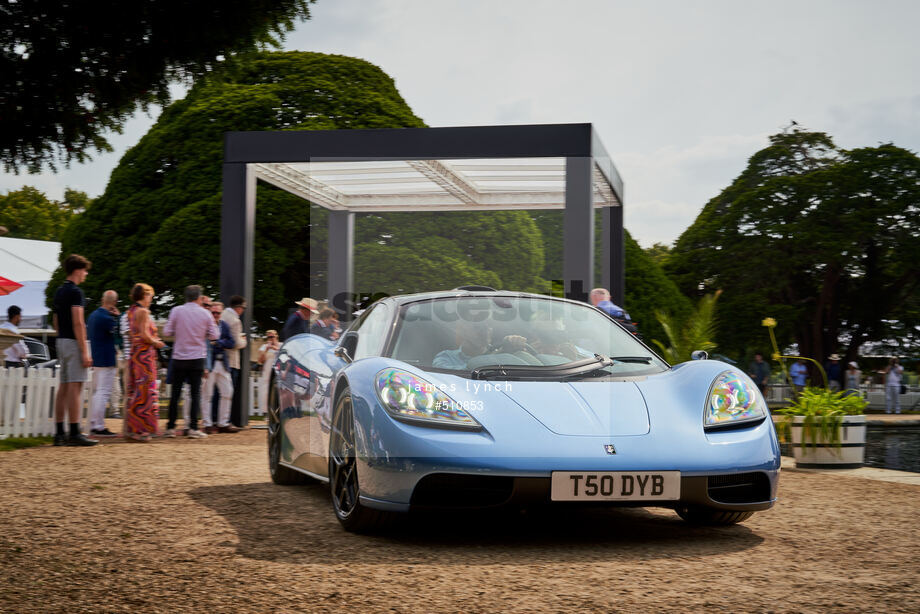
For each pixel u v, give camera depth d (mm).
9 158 11609
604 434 3479
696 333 10227
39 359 17234
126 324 9742
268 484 5535
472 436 3404
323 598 2711
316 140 9609
